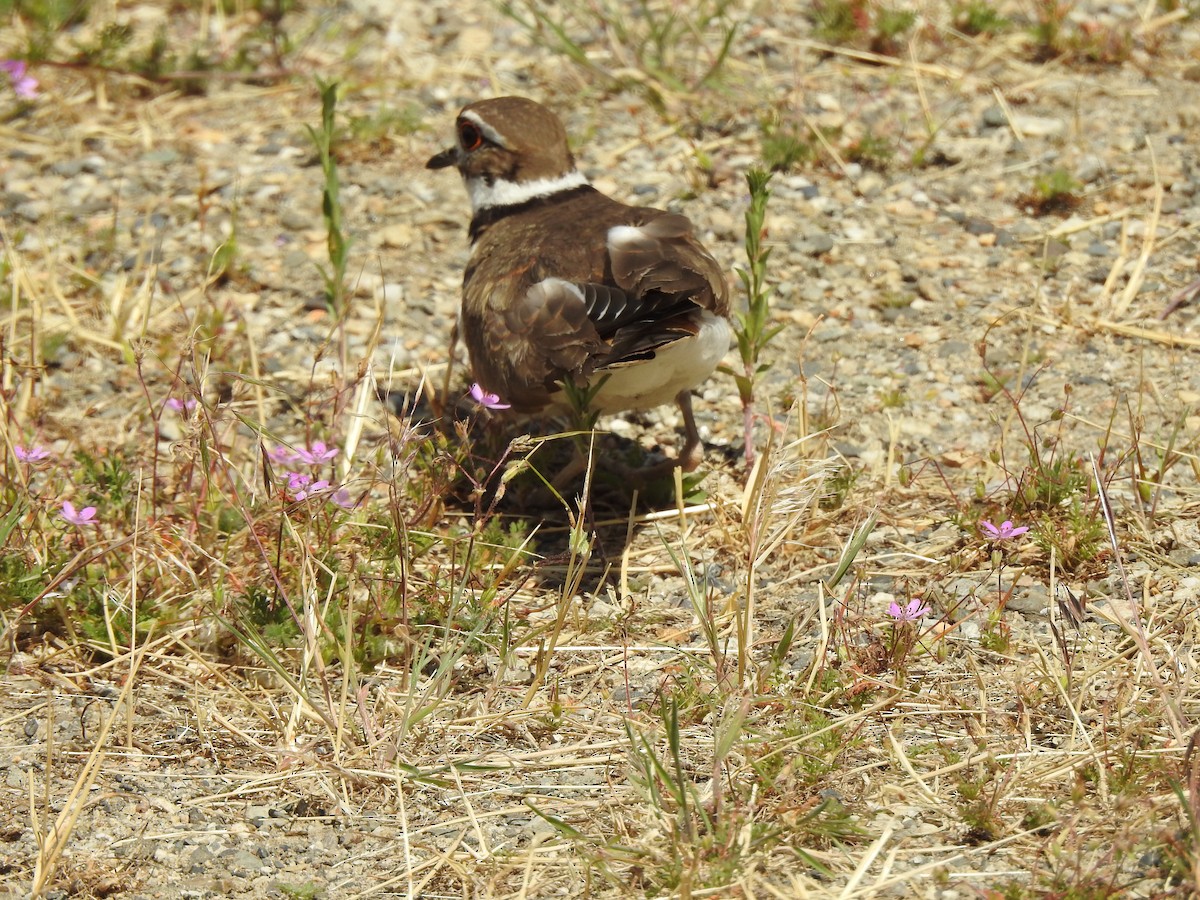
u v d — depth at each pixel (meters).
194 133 16.12
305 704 8.77
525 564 10.51
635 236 10.36
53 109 16.44
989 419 11.91
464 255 14.21
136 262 14.02
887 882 7.22
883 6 17.62
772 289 11.26
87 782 8.02
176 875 7.55
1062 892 6.95
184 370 12.63
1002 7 17.88
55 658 9.38
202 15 18.09
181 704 8.98
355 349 13.02
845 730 8.45
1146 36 17.16
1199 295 13.15
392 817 7.95
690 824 7.47
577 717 8.78
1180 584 9.71
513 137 12.34
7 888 7.41
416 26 17.91
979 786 7.82
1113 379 12.20
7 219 14.66
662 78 16.55
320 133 12.83
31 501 9.96
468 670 9.25
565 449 12.08
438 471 10.38
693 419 11.40
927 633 9.32
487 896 7.30
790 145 15.17
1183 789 7.52
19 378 12.21
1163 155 15.13
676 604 10.06
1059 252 13.85
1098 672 8.77
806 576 10.20
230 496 10.41
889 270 13.73
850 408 12.12
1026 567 10.08
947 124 15.85
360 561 9.93
